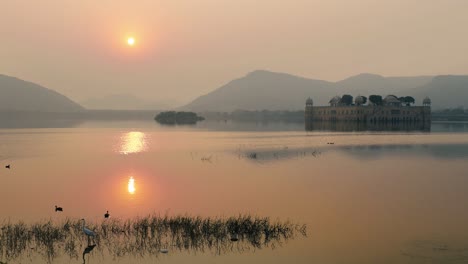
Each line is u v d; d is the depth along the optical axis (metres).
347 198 51.94
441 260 31.89
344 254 33.16
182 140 150.62
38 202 51.19
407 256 32.75
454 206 47.69
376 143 132.38
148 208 47.75
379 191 56.19
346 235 37.66
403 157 94.56
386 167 78.62
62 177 69.38
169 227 39.28
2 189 59.22
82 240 36.78
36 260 32.69
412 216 43.66
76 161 90.19
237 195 54.12
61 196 54.53
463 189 57.19
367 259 32.19
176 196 53.88
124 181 65.25
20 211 46.94
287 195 54.03
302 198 52.19
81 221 42.28
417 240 36.25
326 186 59.62
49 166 82.75
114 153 106.19
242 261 32.22
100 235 37.81
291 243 35.81
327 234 37.97
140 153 105.88
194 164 84.44
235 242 36.12
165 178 67.56
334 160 89.44
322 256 32.94
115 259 32.84
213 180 65.44
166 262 32.22
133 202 50.84
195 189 58.34
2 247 35.03
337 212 45.22
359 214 44.47
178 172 73.88
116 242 36.22
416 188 57.94
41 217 44.41
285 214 44.56
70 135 180.00
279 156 96.81
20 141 145.00
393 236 37.44
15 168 80.00
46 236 37.28
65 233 38.47
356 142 136.75
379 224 40.94
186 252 34.06
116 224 40.88
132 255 33.59
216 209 46.91
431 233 38.03
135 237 37.28
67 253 34.03
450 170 74.50
